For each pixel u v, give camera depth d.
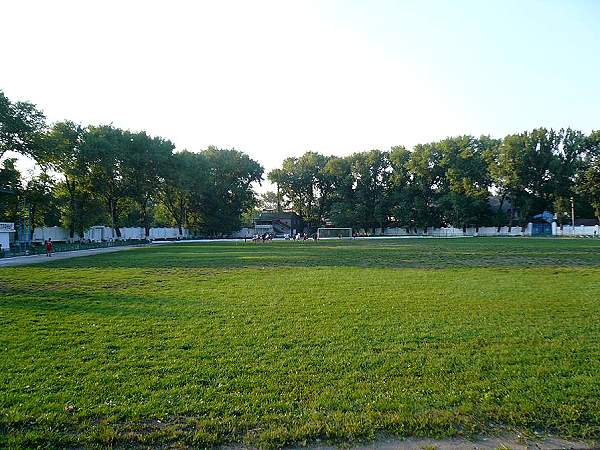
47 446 4.93
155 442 5.00
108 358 7.79
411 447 4.89
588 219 87.25
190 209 91.19
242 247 48.09
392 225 99.81
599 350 8.02
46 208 61.41
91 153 59.06
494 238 70.12
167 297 14.19
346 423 5.34
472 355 7.82
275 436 5.06
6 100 48.25
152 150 69.00
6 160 50.78
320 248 43.72
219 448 4.90
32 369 7.23
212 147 96.88
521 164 81.81
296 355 7.90
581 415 5.52
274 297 14.06
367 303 12.84
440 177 93.56
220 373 7.01
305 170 108.94
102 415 5.61
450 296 13.96
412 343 8.58
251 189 99.00
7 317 11.12
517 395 6.07
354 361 7.54
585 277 18.59
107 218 75.06
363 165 99.50
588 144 83.44
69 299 13.88
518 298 13.50
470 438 5.07
